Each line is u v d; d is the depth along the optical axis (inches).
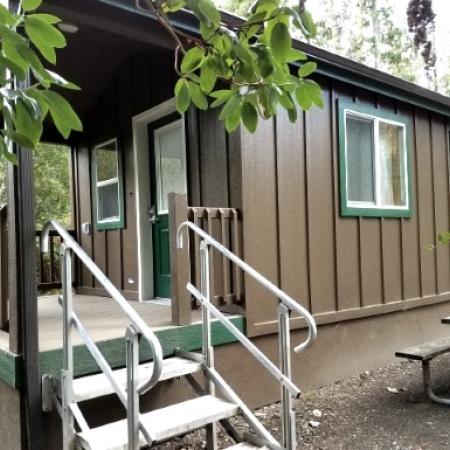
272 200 161.3
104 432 92.8
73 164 259.3
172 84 178.5
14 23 50.8
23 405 102.9
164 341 123.2
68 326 96.4
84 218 250.8
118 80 216.2
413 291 218.2
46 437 104.7
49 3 109.0
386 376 184.2
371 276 197.6
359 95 197.5
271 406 150.1
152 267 204.2
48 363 105.5
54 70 194.1
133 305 181.6
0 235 135.9
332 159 184.2
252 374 147.3
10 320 105.9
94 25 119.5
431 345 164.7
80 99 229.3
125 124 211.8
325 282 177.6
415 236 222.5
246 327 147.8
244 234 151.9
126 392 82.8
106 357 113.7
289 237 165.9
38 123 57.6
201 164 169.0
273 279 159.5
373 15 759.7
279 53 58.5
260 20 59.9
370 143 204.8
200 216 141.9
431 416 141.6
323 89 182.2
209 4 56.6
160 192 201.0
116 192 222.4
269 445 101.1
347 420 139.5
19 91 55.1
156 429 93.3
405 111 221.3
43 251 108.0
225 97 70.7
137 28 123.1
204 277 118.3
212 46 65.3
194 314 143.0
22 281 102.8
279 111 165.3
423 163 230.8
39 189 458.0
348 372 182.4
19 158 103.0
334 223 183.3
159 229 200.4
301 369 165.0
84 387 99.0
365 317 192.9
